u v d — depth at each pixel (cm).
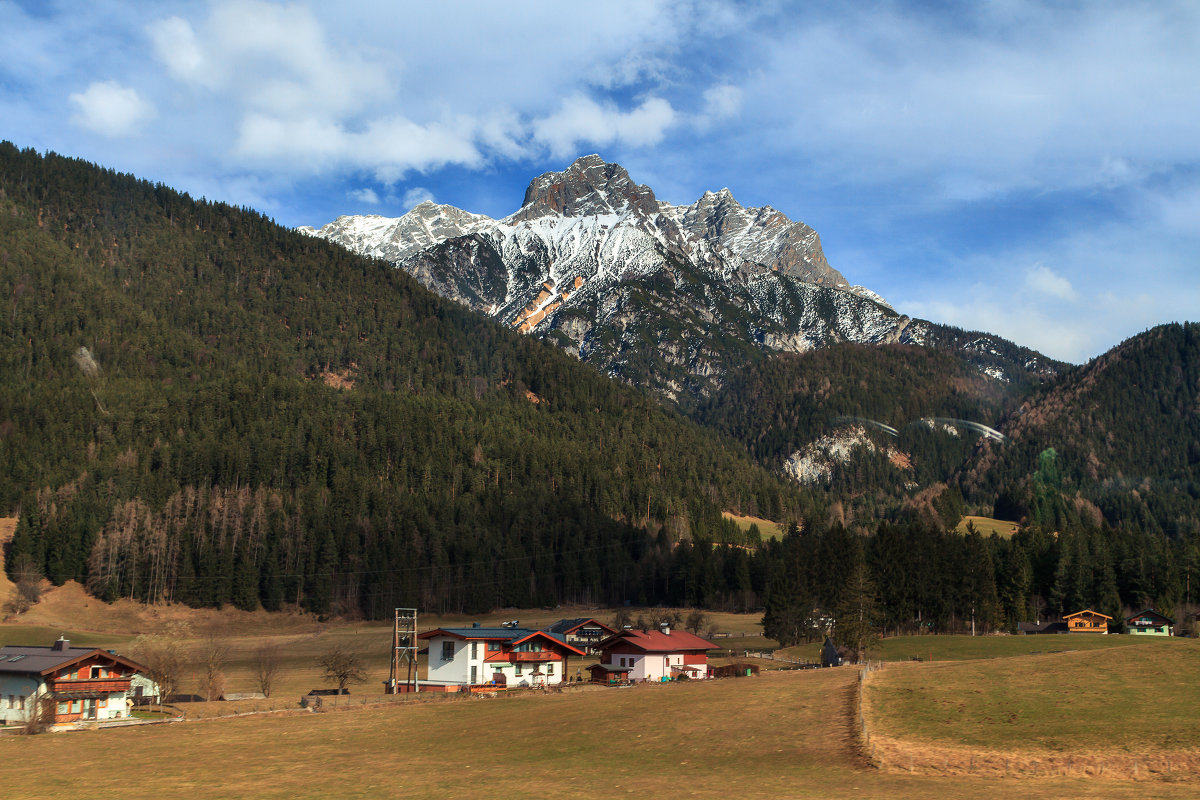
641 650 11594
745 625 19975
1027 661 8906
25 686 8488
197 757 6769
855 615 13738
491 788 5594
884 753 5934
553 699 9062
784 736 6669
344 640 18325
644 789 5409
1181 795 4778
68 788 5797
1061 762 5500
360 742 7306
